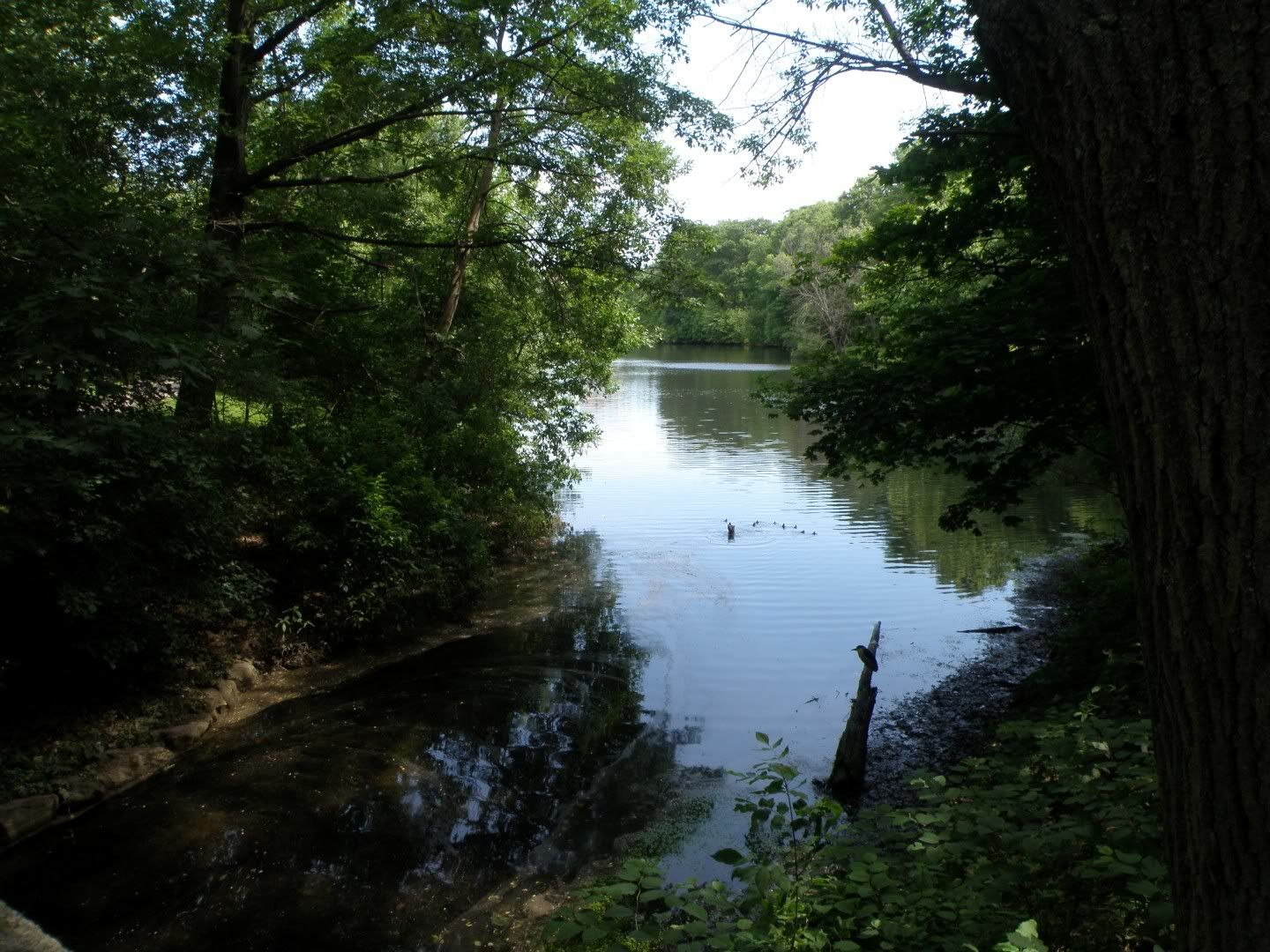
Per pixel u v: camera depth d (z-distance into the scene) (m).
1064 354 6.84
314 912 5.06
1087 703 4.41
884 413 7.29
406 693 8.68
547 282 14.58
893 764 6.95
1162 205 1.53
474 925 4.93
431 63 11.46
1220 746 1.51
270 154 12.64
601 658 9.77
